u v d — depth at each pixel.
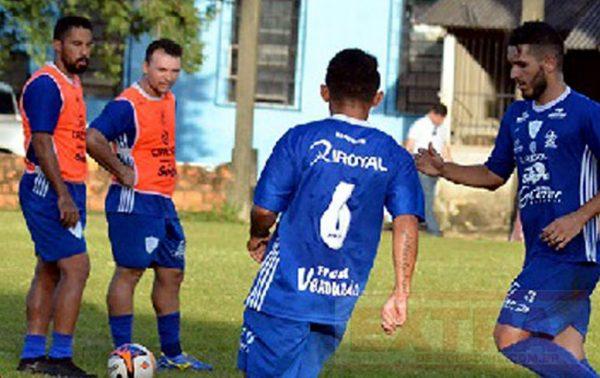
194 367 20.94
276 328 14.35
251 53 51.31
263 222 14.56
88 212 51.12
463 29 56.66
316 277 14.40
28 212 19.92
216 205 51.41
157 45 20.69
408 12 63.97
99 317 25.72
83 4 54.03
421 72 63.84
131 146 20.62
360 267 14.56
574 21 54.88
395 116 63.97
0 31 56.03
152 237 20.69
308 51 64.31
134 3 55.31
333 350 14.69
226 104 64.19
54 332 19.88
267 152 64.44
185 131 64.31
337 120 14.62
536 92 16.52
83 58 19.95
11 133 59.84
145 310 27.06
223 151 64.44
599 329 26.48
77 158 20.11
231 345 23.22
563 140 16.28
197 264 34.94
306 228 14.41
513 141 16.88
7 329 23.83
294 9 64.31
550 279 16.22
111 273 32.50
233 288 30.56
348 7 64.12
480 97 57.09
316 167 14.40
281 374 14.41
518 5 55.59
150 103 20.67
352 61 14.69
